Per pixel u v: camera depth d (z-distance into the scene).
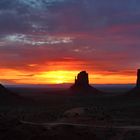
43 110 149.12
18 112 137.50
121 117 120.12
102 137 80.06
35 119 113.12
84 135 75.12
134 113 132.38
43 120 111.69
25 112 138.12
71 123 104.88
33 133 72.38
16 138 68.38
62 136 71.62
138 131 85.25
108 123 103.56
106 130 86.31
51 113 130.38
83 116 116.44
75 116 117.25
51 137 69.81
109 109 149.38
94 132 83.44
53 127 80.81
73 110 130.50
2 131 71.12
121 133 84.06
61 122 107.06
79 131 77.94
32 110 148.75
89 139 74.38
